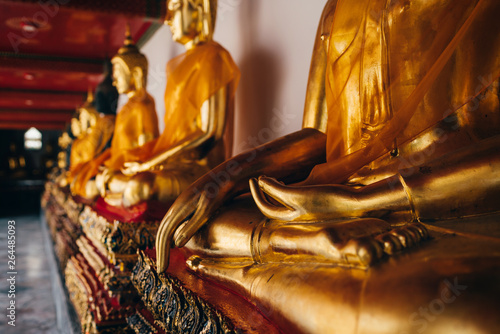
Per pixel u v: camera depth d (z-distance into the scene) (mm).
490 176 1225
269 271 1442
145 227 2691
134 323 2289
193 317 1522
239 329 1257
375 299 997
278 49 3129
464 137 1497
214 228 1753
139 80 4234
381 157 1639
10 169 21781
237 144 3740
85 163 6168
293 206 1473
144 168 2998
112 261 2684
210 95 2967
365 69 1685
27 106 13000
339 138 1793
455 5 1449
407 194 1309
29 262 8930
